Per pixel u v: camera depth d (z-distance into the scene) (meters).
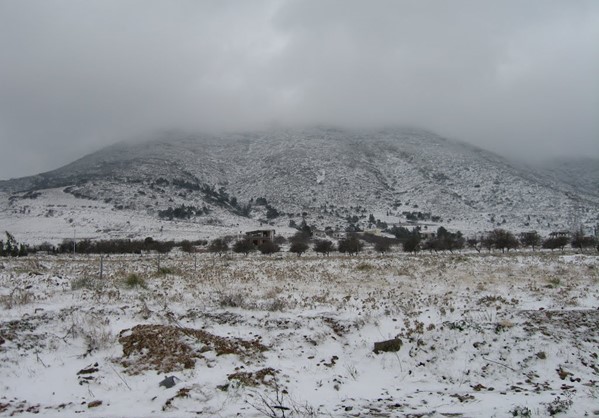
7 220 162.00
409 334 11.41
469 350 10.34
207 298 16.80
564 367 9.53
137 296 16.52
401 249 86.62
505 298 16.95
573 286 19.80
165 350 9.94
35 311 12.55
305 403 8.13
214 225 181.00
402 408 7.88
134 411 7.62
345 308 14.89
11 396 8.19
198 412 7.57
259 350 10.66
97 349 10.21
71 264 37.81
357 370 10.03
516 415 7.37
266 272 28.83
